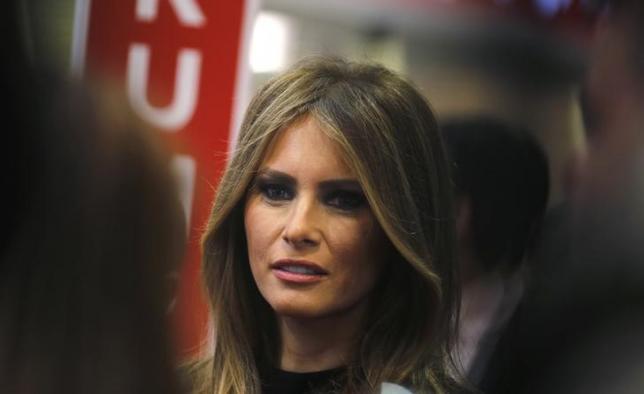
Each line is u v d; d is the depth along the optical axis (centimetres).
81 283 122
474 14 519
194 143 354
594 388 245
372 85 257
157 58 349
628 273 267
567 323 278
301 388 264
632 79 289
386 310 263
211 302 275
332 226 247
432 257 260
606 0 301
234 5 364
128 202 122
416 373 256
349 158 244
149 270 124
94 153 121
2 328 121
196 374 278
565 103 473
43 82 122
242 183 257
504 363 349
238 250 275
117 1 329
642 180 289
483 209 407
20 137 120
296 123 250
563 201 398
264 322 279
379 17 521
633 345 245
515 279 380
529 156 426
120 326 123
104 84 125
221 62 364
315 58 266
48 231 121
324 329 261
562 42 502
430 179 260
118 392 123
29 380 122
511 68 502
